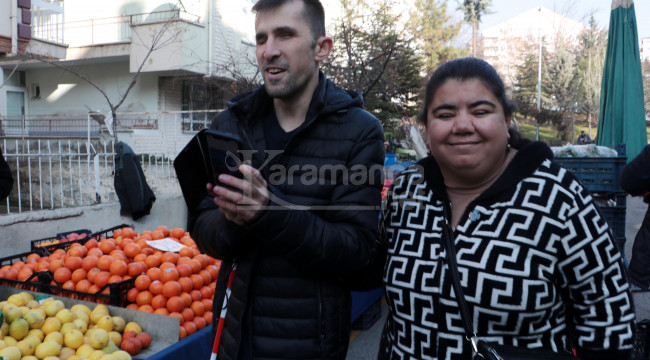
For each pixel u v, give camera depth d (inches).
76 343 92.0
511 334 49.2
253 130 65.8
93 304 105.2
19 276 120.6
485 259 48.8
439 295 51.3
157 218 231.1
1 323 85.9
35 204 312.3
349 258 56.5
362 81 319.3
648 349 83.6
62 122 573.6
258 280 60.7
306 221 52.9
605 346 47.4
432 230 53.5
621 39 262.8
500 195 49.7
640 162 136.6
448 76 50.1
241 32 584.4
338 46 370.3
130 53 510.9
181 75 523.2
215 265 129.3
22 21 370.6
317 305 60.0
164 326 100.5
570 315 52.2
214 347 63.1
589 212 47.3
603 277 47.4
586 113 1395.2
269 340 60.4
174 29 484.7
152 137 466.9
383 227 62.6
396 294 55.5
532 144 50.5
